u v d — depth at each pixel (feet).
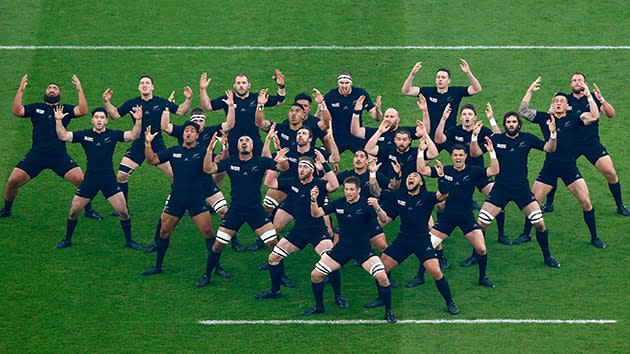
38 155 146.51
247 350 121.70
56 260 140.36
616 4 198.49
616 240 144.05
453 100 152.87
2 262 139.23
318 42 190.08
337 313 130.00
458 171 131.13
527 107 146.30
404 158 139.44
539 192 144.56
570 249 142.72
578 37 188.96
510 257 142.00
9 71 181.47
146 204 155.12
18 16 197.16
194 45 189.37
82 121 169.99
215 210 143.64
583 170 160.15
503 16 195.93
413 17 196.65
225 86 178.19
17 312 128.67
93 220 151.43
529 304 130.41
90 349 121.70
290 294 134.92
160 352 121.29
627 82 176.55
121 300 131.85
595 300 130.52
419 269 137.18
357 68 182.80
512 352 120.26
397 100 175.01
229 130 151.64
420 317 128.47
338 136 154.20
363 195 131.64
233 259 143.64
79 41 190.19
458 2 201.16
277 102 154.71
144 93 151.02
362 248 125.90
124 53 187.11
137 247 144.15
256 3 202.39
